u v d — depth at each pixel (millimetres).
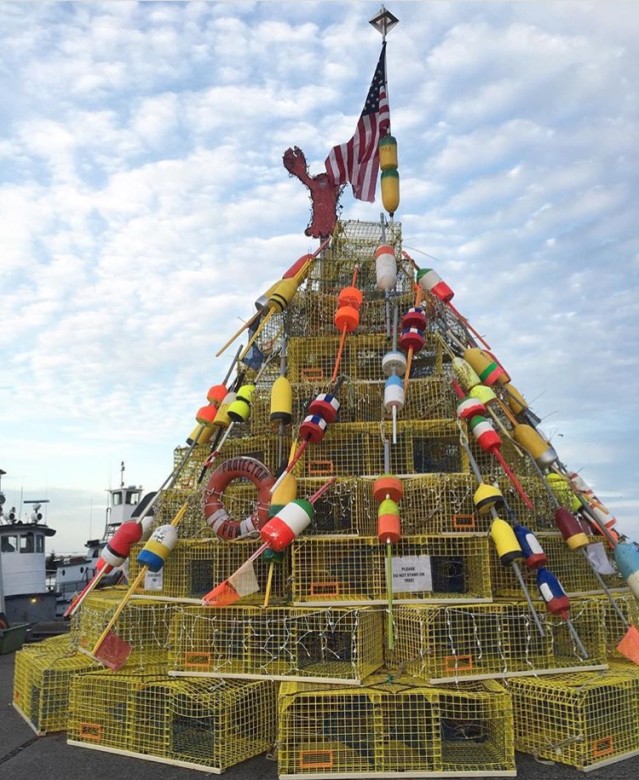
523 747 5953
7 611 18844
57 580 26406
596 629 6750
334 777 5461
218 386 9305
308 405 8070
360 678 6004
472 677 6070
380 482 6922
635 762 5742
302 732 5816
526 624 6492
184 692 5953
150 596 7836
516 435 8172
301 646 6797
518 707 6031
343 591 7000
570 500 8477
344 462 7805
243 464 7652
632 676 6117
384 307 9258
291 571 7145
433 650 6145
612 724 5844
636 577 7199
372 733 5707
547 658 6465
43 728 6910
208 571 8086
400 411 8039
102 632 7168
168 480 8500
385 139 9961
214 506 7602
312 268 9469
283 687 5961
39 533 21562
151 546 7285
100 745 6379
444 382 7969
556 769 5582
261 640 6625
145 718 6227
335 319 8289
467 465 7648
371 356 8828
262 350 9492
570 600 7016
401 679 6164
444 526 7105
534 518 7695
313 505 7273
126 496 27719
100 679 6504
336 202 10320
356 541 7004
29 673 7652
